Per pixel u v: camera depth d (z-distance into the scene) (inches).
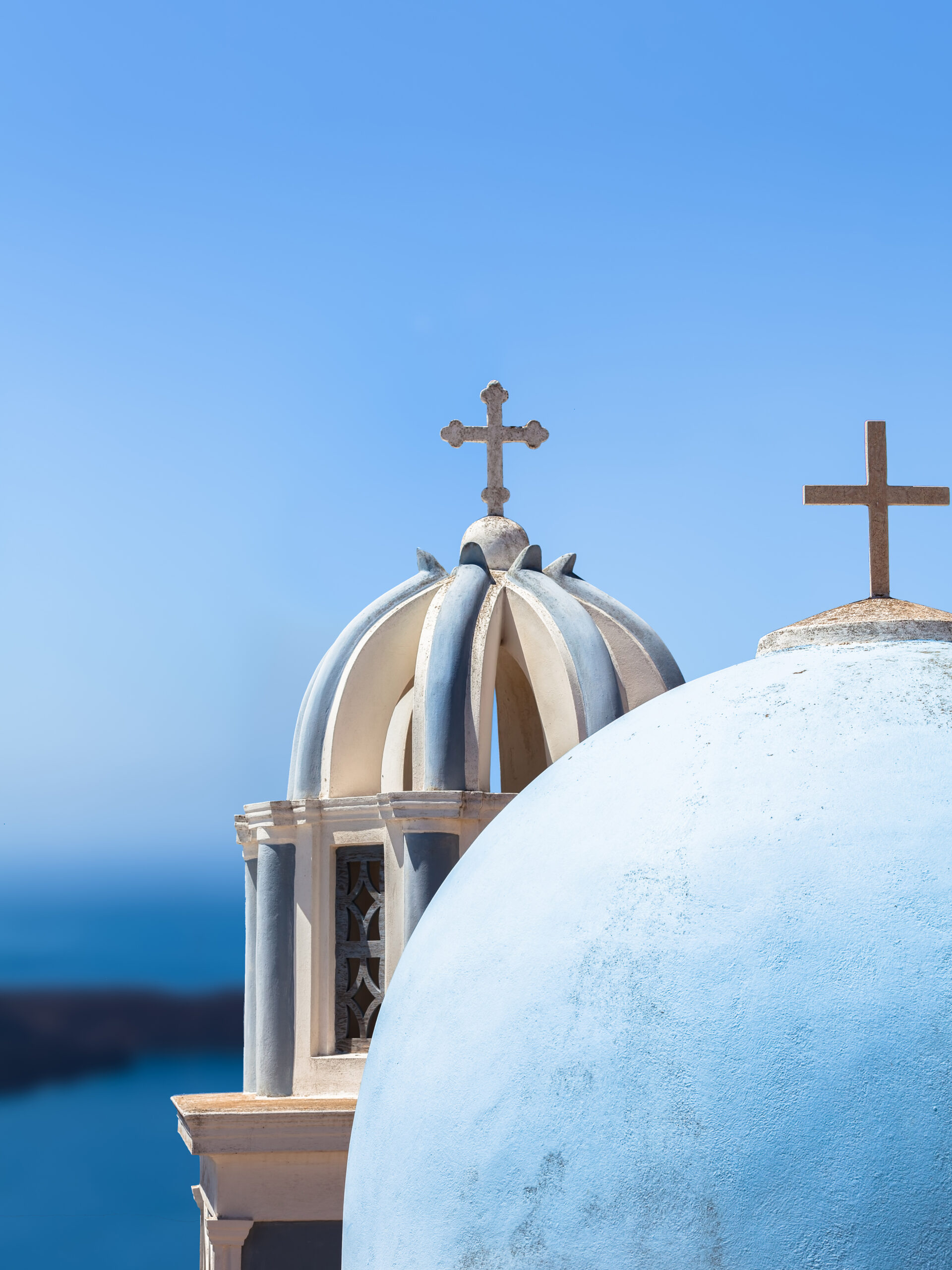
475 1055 270.8
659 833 273.3
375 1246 281.9
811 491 378.0
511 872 296.0
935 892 243.6
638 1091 245.1
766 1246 227.0
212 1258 637.3
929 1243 221.0
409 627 729.6
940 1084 228.2
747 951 246.8
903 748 267.9
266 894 689.6
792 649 327.3
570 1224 244.1
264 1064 675.4
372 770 714.8
